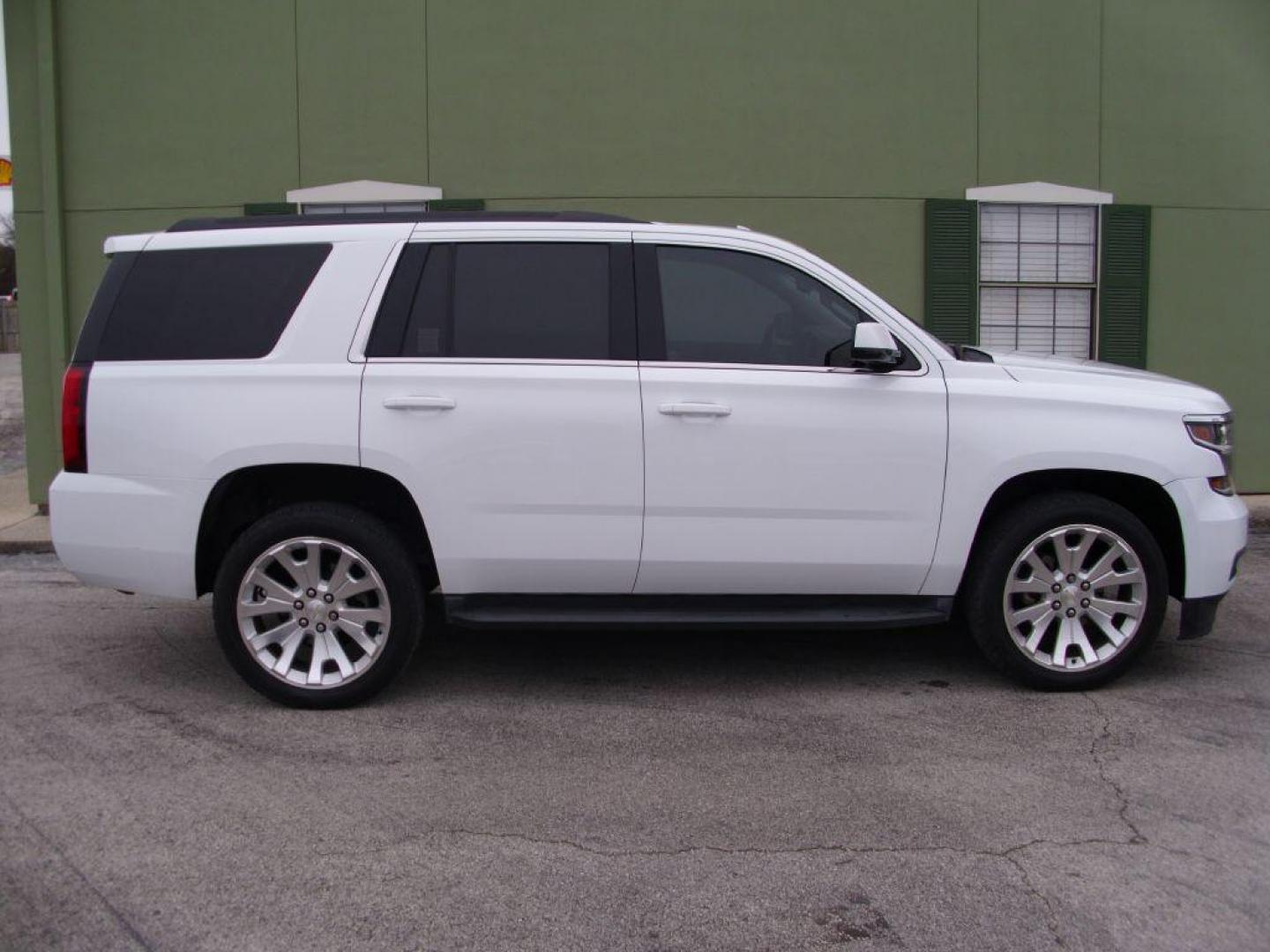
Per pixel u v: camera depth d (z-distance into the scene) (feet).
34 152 29.63
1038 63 30.25
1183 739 14.01
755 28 29.73
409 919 9.82
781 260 15.39
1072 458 15.05
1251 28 30.53
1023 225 30.81
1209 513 15.43
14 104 29.55
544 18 29.60
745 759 13.38
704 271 15.35
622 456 14.75
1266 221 31.14
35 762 13.30
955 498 15.06
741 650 18.04
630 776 12.89
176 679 16.53
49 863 10.82
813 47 29.84
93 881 10.48
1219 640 18.51
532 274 15.19
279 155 29.81
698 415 14.76
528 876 10.55
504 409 14.67
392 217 15.55
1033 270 30.94
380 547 14.75
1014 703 15.35
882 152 30.12
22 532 27.30
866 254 30.32
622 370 14.83
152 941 9.51
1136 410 15.25
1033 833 11.43
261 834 11.42
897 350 14.85
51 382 29.89
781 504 14.92
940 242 30.27
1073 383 15.40
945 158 30.22
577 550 14.92
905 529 15.08
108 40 29.50
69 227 29.94
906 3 29.86
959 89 30.12
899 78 30.01
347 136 29.78
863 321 15.29
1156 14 30.35
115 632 19.16
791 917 9.84
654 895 10.22
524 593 15.33
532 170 29.91
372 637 15.08
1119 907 10.02
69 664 17.30
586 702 15.48
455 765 13.19
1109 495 16.47
